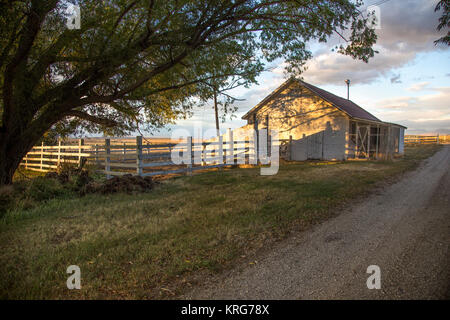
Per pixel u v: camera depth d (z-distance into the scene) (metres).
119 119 8.09
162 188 8.06
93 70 6.24
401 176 9.70
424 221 4.59
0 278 2.85
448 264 3.02
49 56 6.01
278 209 5.41
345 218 4.86
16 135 6.65
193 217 5.02
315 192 6.88
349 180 8.73
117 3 6.04
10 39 5.61
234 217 4.94
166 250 3.54
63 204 6.11
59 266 3.13
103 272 3.00
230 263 3.20
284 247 3.63
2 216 5.09
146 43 6.23
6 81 5.78
